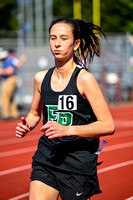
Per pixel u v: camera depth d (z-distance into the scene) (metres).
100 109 3.99
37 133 14.34
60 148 4.15
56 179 4.11
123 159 9.76
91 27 4.76
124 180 7.91
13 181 7.85
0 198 6.75
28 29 55.75
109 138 13.02
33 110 4.65
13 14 54.50
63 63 4.15
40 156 4.26
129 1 47.97
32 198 3.97
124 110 22.81
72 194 4.09
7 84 17.86
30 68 25.14
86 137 3.96
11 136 13.60
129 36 28.55
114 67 27.83
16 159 9.87
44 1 58.12
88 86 3.99
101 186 7.48
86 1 48.88
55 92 4.17
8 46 23.84
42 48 26.45
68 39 4.12
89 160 4.14
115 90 26.50
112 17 48.28
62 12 58.19
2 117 18.78
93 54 4.90
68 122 4.14
